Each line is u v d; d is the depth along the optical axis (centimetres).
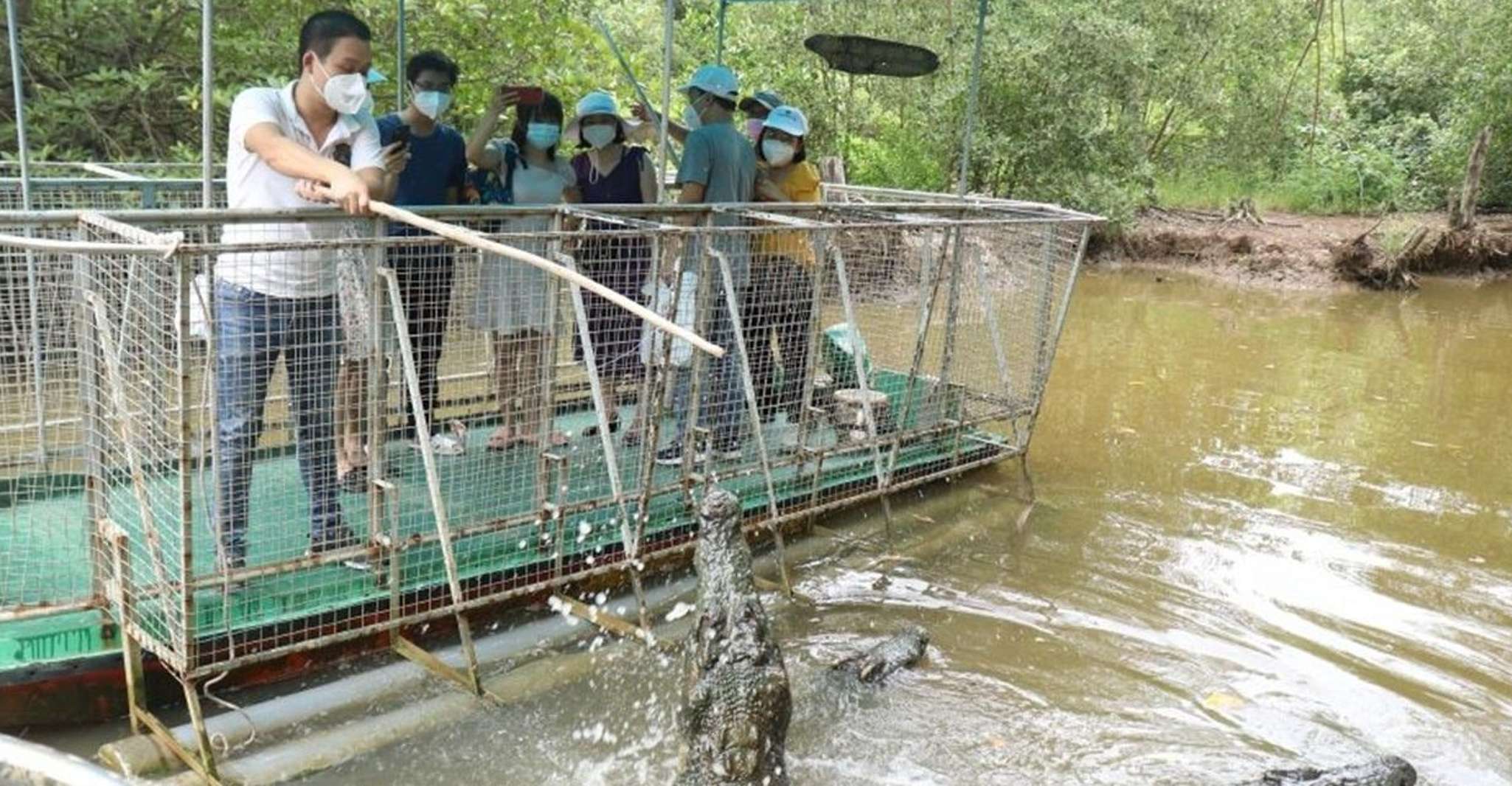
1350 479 750
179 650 369
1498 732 455
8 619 381
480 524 451
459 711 427
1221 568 598
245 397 405
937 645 506
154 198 573
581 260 493
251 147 409
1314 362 1100
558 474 482
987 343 665
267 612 405
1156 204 1898
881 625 524
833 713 445
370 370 415
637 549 488
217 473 374
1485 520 684
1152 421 870
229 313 400
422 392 489
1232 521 668
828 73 1608
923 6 1576
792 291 570
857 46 825
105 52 945
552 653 474
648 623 483
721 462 556
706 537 447
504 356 502
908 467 630
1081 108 1609
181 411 348
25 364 452
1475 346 1216
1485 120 1962
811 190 689
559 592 488
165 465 382
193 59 948
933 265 625
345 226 433
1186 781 413
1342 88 2269
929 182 1642
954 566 590
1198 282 1598
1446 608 563
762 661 406
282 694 422
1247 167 2027
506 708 433
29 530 446
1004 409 675
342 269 416
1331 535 652
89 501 400
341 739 403
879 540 616
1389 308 1452
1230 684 483
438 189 555
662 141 596
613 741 418
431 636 467
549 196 600
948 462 657
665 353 478
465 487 494
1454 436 859
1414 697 479
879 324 642
